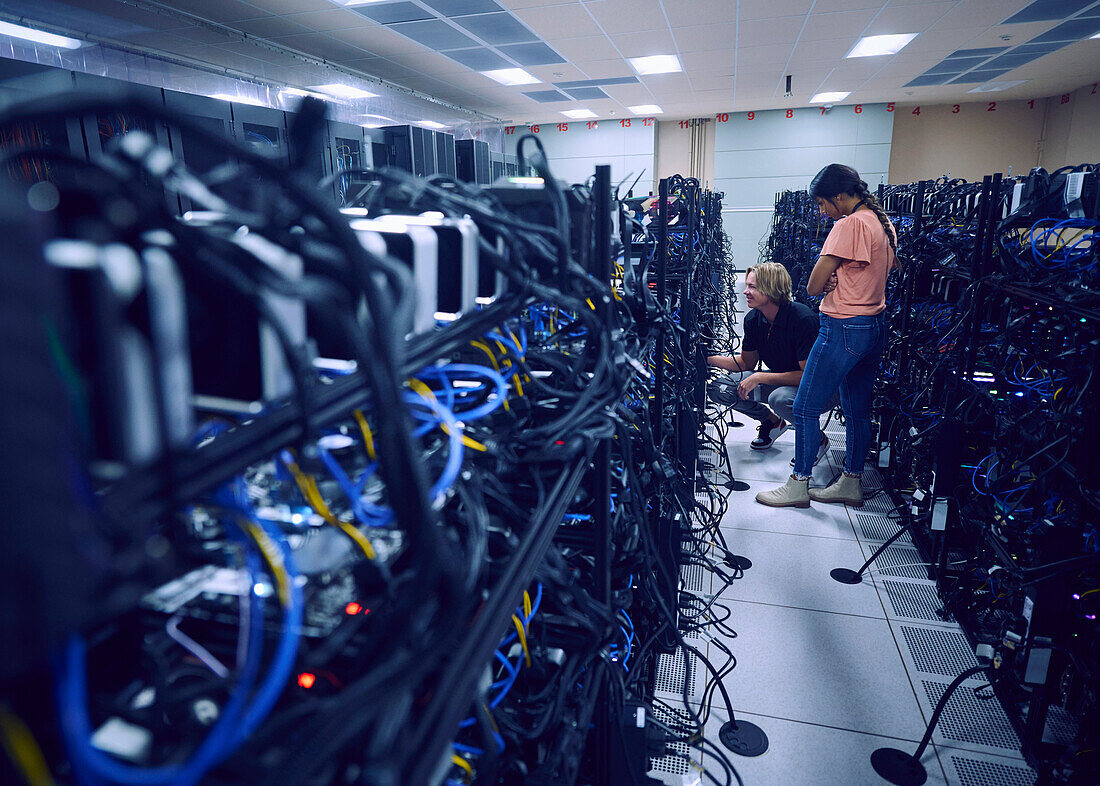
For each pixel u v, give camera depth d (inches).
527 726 36.0
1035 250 79.3
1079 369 71.3
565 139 573.3
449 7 246.8
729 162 542.6
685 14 260.1
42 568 11.0
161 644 22.4
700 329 148.9
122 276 14.4
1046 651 67.0
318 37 289.0
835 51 325.7
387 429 15.9
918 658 88.5
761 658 89.2
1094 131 432.5
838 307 120.7
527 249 37.3
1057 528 66.0
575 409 36.3
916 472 121.2
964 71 383.2
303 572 24.0
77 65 251.0
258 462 16.4
